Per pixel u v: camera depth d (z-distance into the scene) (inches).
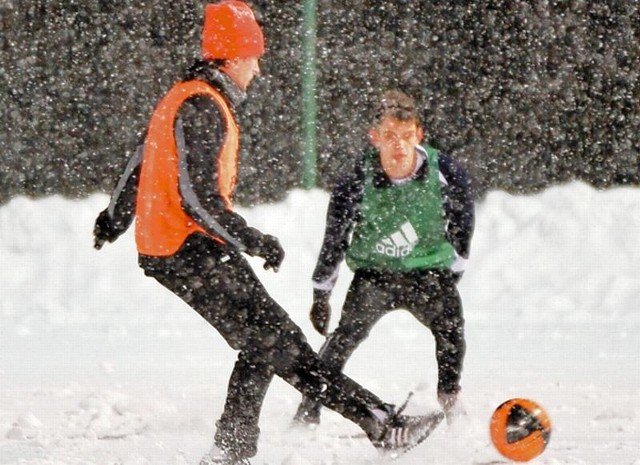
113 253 1790.1
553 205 1857.8
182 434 1002.1
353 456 898.1
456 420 981.2
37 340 1485.0
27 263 1768.0
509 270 1745.8
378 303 978.7
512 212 1856.5
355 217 974.4
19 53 1931.6
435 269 978.1
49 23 1926.7
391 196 964.6
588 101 1926.7
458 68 1915.6
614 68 1923.0
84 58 1932.8
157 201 799.7
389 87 1916.8
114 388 1198.3
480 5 1908.2
